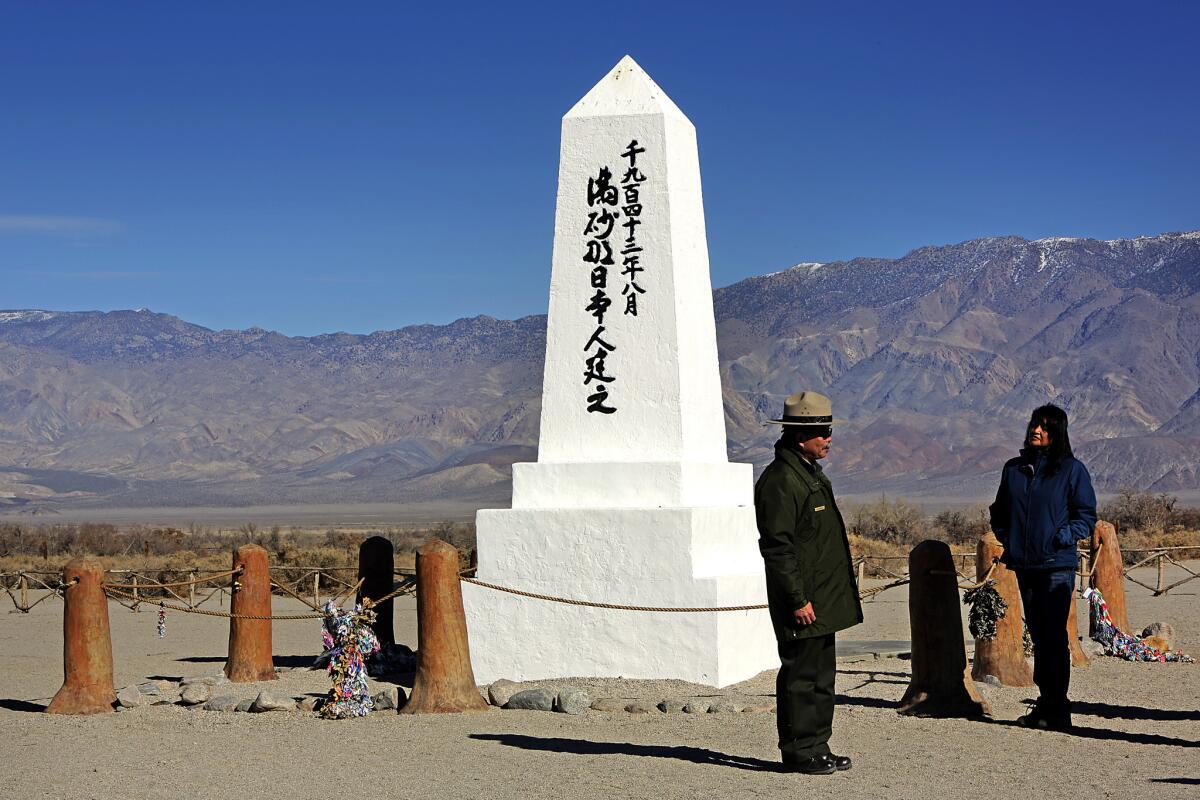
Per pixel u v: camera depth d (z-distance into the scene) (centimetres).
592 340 1582
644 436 1559
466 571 1569
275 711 1340
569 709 1291
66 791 990
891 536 6094
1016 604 1439
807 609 977
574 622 1517
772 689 1446
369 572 1731
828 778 974
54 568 4484
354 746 1135
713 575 1511
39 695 1570
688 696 1359
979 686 1396
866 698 1338
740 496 1677
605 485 1542
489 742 1132
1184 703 1303
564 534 1527
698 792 934
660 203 1570
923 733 1142
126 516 17825
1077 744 1091
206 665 1886
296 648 2112
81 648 1388
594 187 1591
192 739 1198
